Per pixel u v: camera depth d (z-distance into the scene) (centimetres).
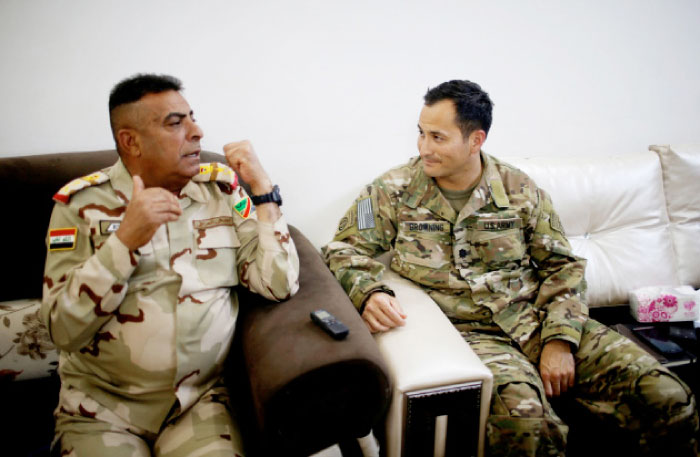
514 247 131
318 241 161
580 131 182
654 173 165
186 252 103
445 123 118
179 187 103
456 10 152
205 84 137
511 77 167
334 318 98
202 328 100
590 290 157
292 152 150
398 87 154
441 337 108
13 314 113
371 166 159
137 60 131
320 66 145
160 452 93
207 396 103
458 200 135
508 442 100
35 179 116
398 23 148
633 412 111
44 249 118
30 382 115
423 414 98
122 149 95
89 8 123
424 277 133
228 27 134
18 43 121
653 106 187
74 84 128
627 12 170
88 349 95
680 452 108
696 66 186
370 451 109
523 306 132
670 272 164
